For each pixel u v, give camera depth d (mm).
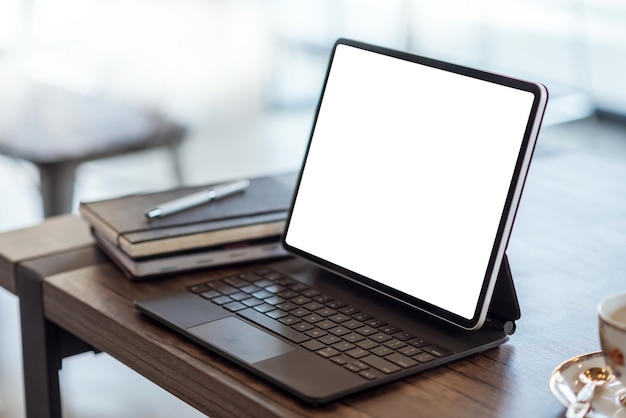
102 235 1165
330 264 1039
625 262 1143
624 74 4312
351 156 1048
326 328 919
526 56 4539
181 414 1826
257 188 1253
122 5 3691
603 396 786
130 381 1974
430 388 820
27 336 1158
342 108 1070
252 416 804
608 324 736
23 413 1918
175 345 908
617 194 1398
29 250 1187
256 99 4414
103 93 2807
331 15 4871
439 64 966
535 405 795
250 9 4301
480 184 900
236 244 1103
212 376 844
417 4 4742
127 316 983
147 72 2879
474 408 788
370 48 1053
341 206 1047
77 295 1042
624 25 4258
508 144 879
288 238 1096
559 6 4402
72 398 1869
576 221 1284
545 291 1051
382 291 976
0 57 3170
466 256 903
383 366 837
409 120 988
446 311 910
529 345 914
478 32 4648
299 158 3930
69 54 3260
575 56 4402
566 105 4109
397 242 976
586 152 1610
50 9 3574
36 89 2818
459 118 932
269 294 1010
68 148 2350
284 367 831
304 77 4785
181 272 1084
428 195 952
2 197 3348
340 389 790
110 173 3619
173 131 2559
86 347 1186
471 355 887
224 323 933
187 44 3943
